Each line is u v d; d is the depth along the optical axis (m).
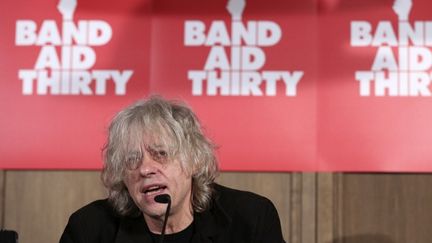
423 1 5.11
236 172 5.25
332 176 5.16
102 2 5.21
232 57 5.17
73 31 5.21
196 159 3.30
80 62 5.21
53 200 5.32
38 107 5.21
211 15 5.20
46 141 5.20
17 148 5.20
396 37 5.11
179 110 3.32
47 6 5.22
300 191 5.18
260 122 5.15
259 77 5.16
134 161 3.15
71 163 5.20
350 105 5.12
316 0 5.16
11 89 5.20
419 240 5.22
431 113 5.09
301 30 5.16
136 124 3.18
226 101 5.17
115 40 5.21
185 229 3.45
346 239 5.23
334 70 5.14
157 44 5.20
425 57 5.10
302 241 5.20
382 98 5.11
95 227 3.56
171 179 3.17
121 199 3.48
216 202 3.57
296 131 5.14
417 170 5.10
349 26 5.14
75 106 5.20
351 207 5.24
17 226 5.30
